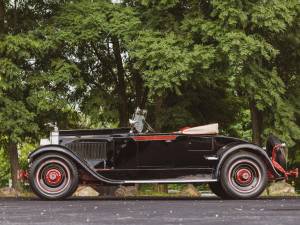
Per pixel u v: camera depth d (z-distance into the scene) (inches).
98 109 890.1
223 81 906.7
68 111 909.2
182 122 885.2
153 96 866.1
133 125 542.6
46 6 909.2
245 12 773.3
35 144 909.8
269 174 538.6
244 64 794.2
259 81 815.7
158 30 820.6
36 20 904.3
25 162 1104.8
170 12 842.2
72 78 842.2
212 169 530.3
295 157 1159.6
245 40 757.9
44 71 856.9
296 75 932.0
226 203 456.4
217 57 778.2
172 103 911.0
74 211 380.8
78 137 540.1
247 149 526.0
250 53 752.3
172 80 757.9
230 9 762.8
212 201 489.1
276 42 892.0
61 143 540.1
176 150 530.0
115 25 826.2
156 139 532.1
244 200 504.7
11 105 806.5
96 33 831.7
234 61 764.0
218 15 780.0
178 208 400.8
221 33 772.6
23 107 814.5
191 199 540.1
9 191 830.5
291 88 911.0
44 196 517.7
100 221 314.7
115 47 901.2
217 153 530.3
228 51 756.6
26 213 368.8
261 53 767.7
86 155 536.7
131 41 810.2
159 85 759.1
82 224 300.8
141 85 954.7
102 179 525.0
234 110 987.9
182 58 760.3
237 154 524.4
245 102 945.5
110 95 920.9
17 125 808.3
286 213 360.8
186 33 802.2
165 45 773.3
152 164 531.2
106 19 844.0
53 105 832.9
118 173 532.7
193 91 912.9
